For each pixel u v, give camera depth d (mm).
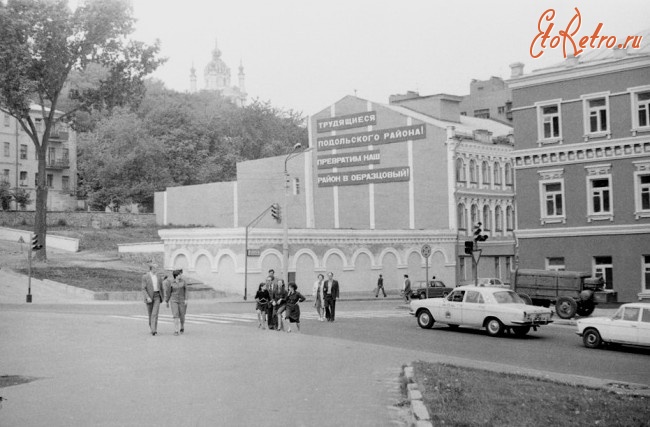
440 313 27844
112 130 84188
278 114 125438
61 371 15219
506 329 26906
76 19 49312
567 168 40406
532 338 26000
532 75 41406
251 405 11742
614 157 38875
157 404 11812
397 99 73250
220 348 19203
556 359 20484
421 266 61094
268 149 112125
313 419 10727
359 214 66938
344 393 12867
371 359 17516
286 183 46469
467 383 13891
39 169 51938
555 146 40562
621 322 22750
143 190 83562
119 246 61312
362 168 66625
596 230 39281
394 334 26000
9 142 79875
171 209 83000
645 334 22188
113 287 45875
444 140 61500
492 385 13875
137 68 52906
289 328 24844
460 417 10789
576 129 40062
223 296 49969
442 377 14438
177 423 10438
